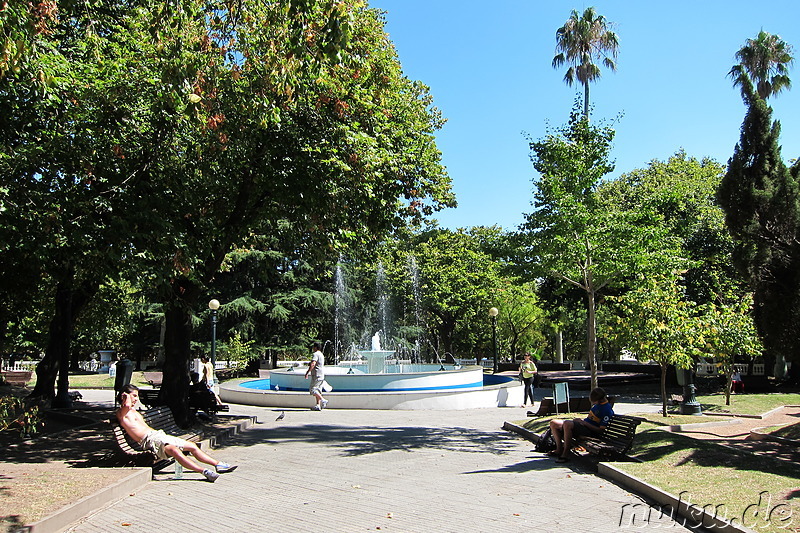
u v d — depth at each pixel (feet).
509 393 69.51
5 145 36.68
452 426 52.54
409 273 143.64
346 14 28.19
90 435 41.29
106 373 135.44
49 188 36.94
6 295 52.85
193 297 44.73
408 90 63.87
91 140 37.11
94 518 22.35
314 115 41.06
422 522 21.74
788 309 34.78
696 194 95.14
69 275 43.75
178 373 45.14
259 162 42.11
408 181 54.13
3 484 25.36
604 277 48.78
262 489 27.48
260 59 36.01
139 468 29.37
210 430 45.19
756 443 38.47
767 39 107.14
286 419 57.41
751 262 35.68
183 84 33.73
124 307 103.24
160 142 38.50
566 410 53.72
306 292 125.18
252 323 122.52
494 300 145.59
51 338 61.16
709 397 74.95
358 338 137.08
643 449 33.14
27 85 35.63
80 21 43.21
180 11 33.88
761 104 36.42
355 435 46.65
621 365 121.08
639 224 49.96
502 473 31.40
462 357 172.65
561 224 47.96
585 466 33.22
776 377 107.24
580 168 48.67
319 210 43.11
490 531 20.61
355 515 22.76
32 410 30.76
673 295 52.44
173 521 21.97
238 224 44.96
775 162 36.35
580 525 21.33
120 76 37.65
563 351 198.08
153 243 35.58
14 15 26.73
